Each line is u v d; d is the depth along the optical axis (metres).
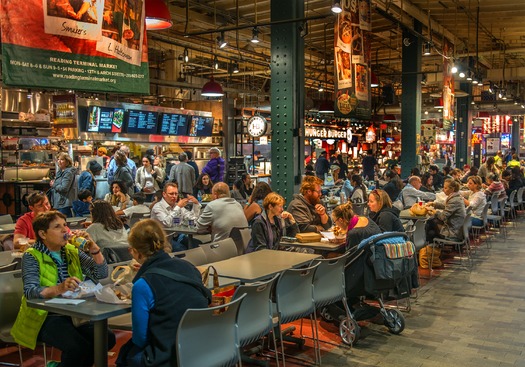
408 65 15.84
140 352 3.16
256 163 16.91
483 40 19.56
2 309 3.87
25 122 14.09
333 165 18.33
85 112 13.45
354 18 9.30
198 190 11.81
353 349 4.94
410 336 5.30
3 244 6.12
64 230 3.70
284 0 8.98
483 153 36.53
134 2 6.15
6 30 5.01
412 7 14.38
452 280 7.69
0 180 12.56
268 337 4.78
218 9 13.84
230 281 4.04
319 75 22.45
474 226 9.88
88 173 10.69
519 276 7.93
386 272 4.88
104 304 3.27
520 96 29.98
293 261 4.83
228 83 22.73
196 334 3.11
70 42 5.48
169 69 20.20
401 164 15.89
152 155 13.49
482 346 5.03
